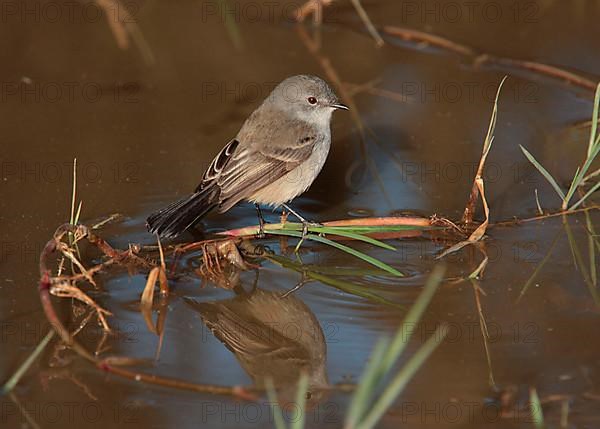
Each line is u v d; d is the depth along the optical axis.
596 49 16.86
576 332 10.05
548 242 12.02
